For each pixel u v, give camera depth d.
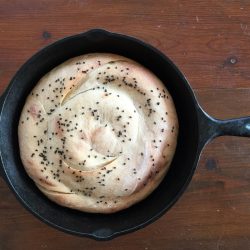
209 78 0.44
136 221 0.39
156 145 0.39
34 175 0.40
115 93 0.39
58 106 0.39
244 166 0.44
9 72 0.44
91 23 0.44
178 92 0.41
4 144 0.38
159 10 0.45
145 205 0.41
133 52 0.41
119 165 0.39
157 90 0.40
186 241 0.43
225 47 0.45
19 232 0.43
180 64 0.44
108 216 0.41
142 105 0.40
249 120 0.37
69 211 0.41
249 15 0.45
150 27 0.45
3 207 0.43
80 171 0.39
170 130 0.40
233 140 0.44
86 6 0.44
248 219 0.44
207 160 0.44
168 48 0.44
